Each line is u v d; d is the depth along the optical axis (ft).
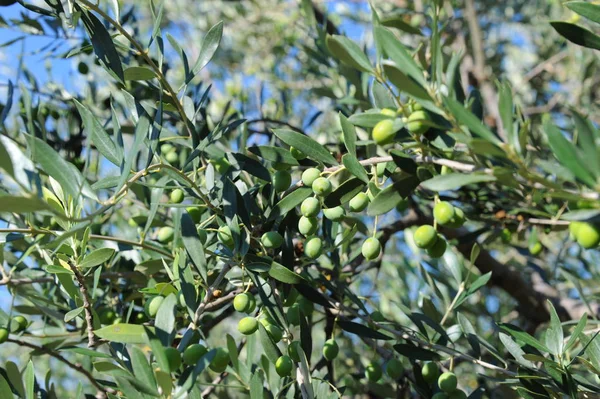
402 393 4.47
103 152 3.68
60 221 3.60
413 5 7.03
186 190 3.92
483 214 5.32
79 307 3.78
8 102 4.26
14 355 8.27
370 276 6.91
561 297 5.53
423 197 5.05
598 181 2.96
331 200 3.74
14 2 3.91
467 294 4.15
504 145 3.13
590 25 6.55
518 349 3.83
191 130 3.88
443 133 3.45
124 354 3.73
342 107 5.16
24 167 3.31
